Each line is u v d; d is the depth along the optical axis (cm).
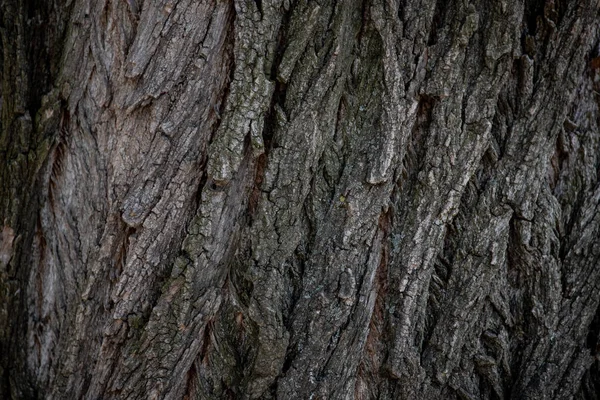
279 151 78
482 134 81
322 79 77
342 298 80
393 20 79
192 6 77
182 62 77
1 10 82
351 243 80
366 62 80
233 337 81
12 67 82
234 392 81
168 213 78
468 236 83
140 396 81
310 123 78
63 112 82
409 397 83
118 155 79
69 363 82
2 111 83
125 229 79
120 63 79
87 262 81
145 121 78
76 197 82
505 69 81
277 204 78
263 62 77
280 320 79
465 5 80
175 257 79
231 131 77
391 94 79
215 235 78
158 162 78
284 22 78
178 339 79
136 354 80
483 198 83
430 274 83
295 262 80
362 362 83
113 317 79
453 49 80
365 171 79
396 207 82
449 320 83
